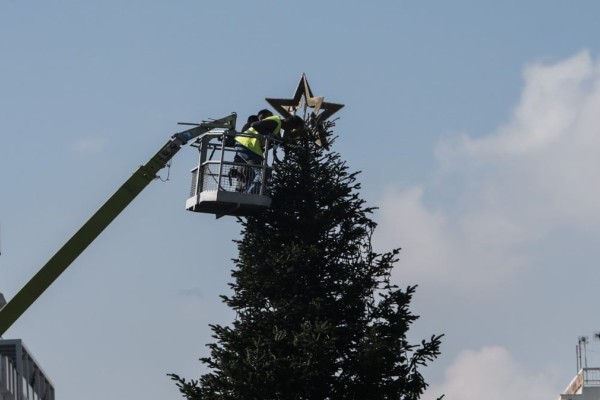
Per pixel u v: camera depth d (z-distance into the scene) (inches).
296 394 2055.9
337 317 2140.7
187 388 2087.8
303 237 2153.1
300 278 2134.6
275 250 2144.4
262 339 2084.2
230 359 2085.4
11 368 3826.3
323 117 2191.2
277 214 2162.9
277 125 2119.8
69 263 2240.4
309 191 2151.8
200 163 2098.9
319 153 2183.8
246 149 2103.8
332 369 2078.0
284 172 2160.4
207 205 2102.6
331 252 2156.7
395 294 2151.8
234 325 2123.5
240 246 2155.5
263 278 2117.4
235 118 2244.1
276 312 2100.1
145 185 2258.9
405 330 2123.5
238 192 2075.5
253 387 2042.3
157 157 2258.9
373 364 2063.2
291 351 2096.5
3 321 2215.8
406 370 2102.6
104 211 2253.9
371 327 2102.6
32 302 2229.3
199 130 2258.9
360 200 2177.7
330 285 2145.7
